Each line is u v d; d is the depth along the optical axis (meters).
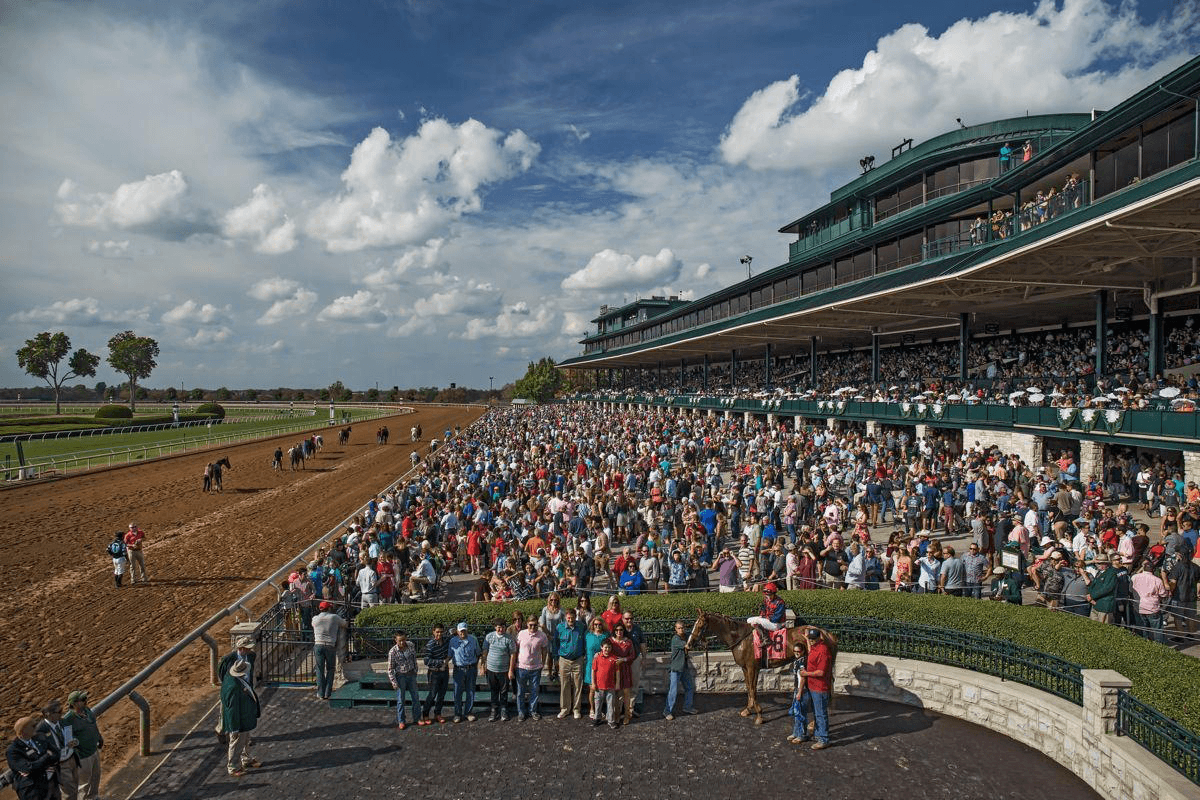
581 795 7.98
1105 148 25.06
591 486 20.69
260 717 10.20
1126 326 32.19
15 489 32.38
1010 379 31.00
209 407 93.50
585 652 10.06
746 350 67.88
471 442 39.56
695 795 7.94
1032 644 9.49
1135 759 7.12
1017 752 8.76
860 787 8.05
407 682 9.80
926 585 12.27
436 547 17.39
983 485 18.98
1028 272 24.62
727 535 20.05
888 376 43.72
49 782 6.72
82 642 13.59
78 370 132.25
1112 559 11.40
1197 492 17.06
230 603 16.05
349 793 8.10
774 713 10.13
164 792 8.16
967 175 38.28
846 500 22.08
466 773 8.52
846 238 46.41
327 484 34.94
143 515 26.86
